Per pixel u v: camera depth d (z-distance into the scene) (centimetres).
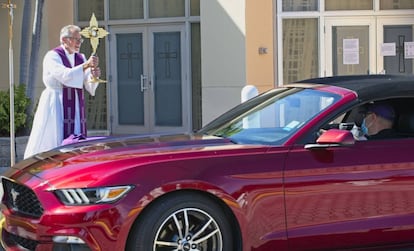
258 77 1130
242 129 536
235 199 446
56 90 717
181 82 1248
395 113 521
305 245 462
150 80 1270
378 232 476
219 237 451
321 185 462
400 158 481
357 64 1199
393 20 1196
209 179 442
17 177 479
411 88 509
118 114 1302
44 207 434
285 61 1174
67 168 455
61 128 716
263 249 454
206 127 591
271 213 454
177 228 439
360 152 476
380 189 475
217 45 1129
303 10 1173
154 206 434
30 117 1035
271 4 1135
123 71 1295
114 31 1295
